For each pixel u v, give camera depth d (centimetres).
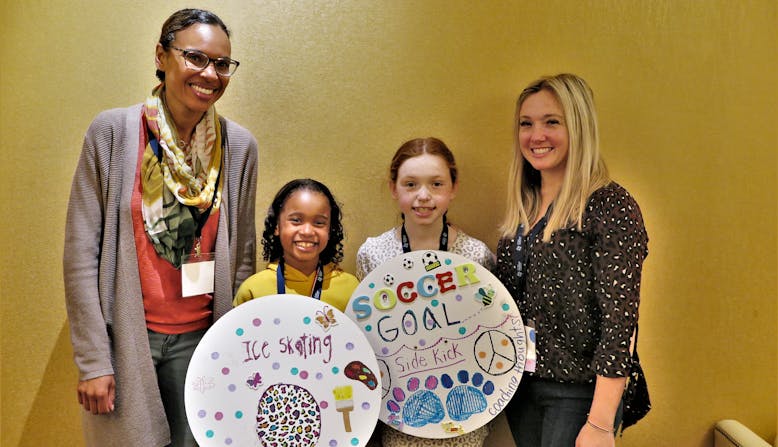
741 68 243
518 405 210
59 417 245
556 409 196
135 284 196
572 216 187
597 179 189
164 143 194
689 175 245
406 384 201
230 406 186
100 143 193
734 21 241
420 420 200
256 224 247
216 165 205
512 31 243
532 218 207
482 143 246
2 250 242
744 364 249
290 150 245
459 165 247
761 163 245
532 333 197
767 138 244
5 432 246
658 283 248
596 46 243
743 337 249
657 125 244
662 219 246
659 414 251
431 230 217
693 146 245
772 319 248
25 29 237
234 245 213
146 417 198
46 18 236
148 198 195
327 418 189
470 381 201
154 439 199
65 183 240
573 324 188
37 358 244
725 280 248
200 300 208
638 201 246
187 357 208
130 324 196
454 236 219
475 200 248
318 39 242
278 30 241
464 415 200
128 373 196
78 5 236
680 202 246
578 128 191
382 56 244
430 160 205
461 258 204
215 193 206
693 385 250
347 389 190
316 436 188
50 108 239
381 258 218
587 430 182
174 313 203
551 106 195
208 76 192
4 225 242
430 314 203
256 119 243
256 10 240
